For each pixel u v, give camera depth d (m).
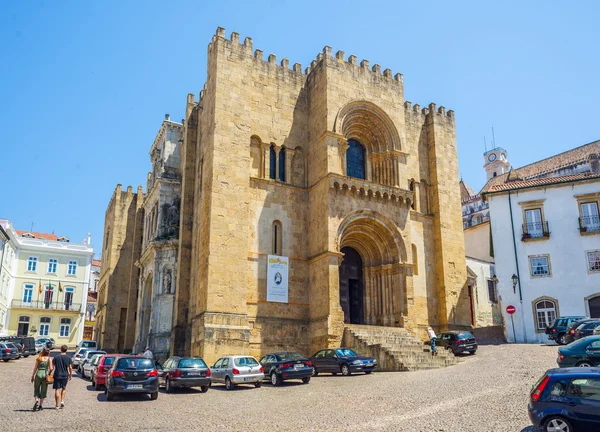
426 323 44.50
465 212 96.62
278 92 43.69
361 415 18.69
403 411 18.94
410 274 41.69
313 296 39.66
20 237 77.06
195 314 37.59
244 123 40.12
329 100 42.00
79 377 37.16
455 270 47.31
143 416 19.41
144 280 49.06
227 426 17.36
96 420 18.47
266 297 38.53
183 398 24.61
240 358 28.59
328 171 40.16
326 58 42.88
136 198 64.38
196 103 46.62
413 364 32.88
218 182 37.88
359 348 35.81
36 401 20.62
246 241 37.91
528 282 45.34
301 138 43.75
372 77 45.31
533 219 46.69
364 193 40.97
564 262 44.62
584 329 30.02
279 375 28.34
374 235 42.75
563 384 14.20
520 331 44.66
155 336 42.34
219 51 40.56
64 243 79.06
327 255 38.56
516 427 15.52
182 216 43.12
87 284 79.12
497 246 47.09
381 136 45.34
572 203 45.56
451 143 51.19
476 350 38.94
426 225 47.91
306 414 19.34
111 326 59.88
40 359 20.95
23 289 74.88
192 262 41.25
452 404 19.50
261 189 40.62
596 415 13.53
